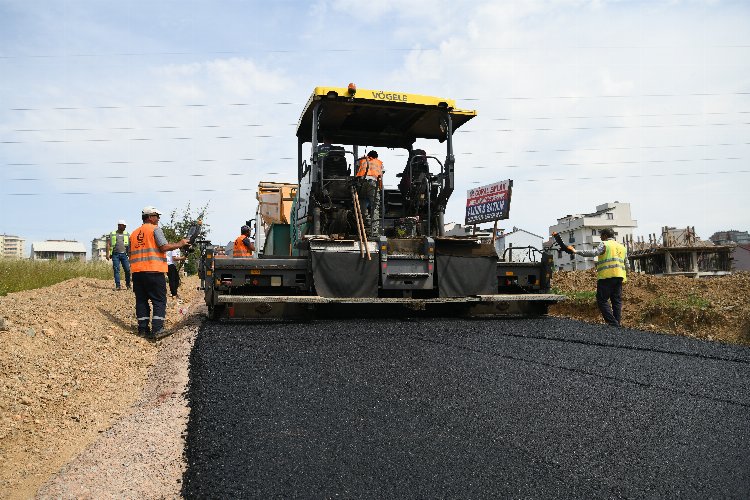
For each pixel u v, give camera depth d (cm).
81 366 521
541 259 855
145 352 618
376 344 580
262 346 565
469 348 569
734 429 361
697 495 278
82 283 1350
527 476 296
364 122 853
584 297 1101
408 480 291
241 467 304
